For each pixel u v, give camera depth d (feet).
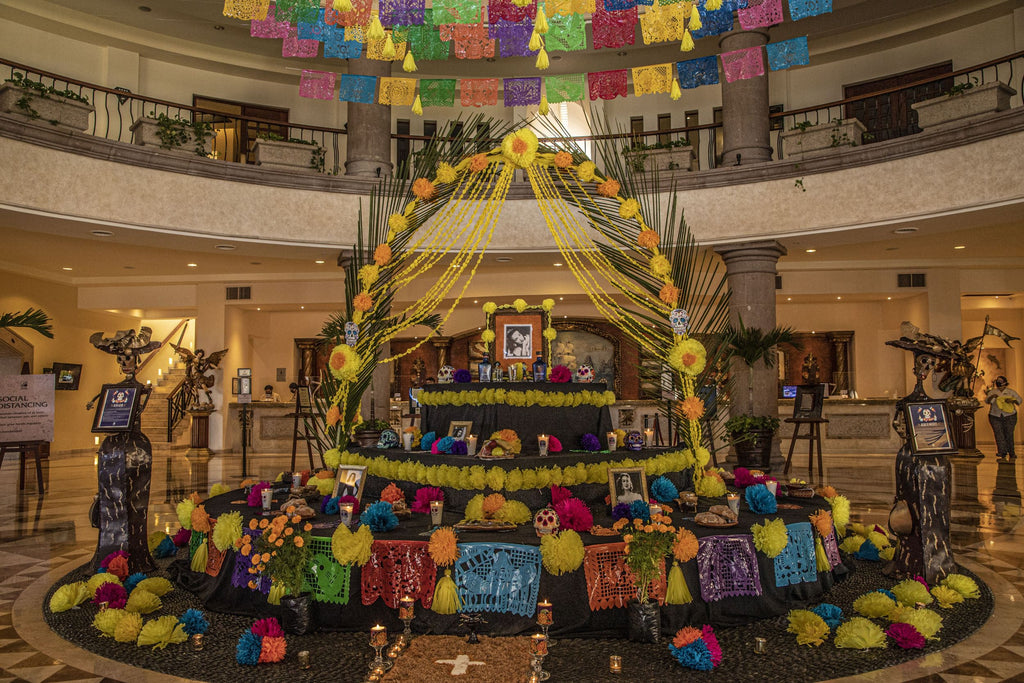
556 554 12.68
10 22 41.81
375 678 10.80
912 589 14.80
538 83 17.01
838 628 12.72
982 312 61.05
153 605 14.70
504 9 15.83
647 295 20.15
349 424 20.80
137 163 33.22
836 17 40.86
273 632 12.19
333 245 37.37
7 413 32.37
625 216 19.61
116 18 43.16
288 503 16.11
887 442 51.13
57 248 41.98
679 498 16.70
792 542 14.93
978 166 30.86
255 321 60.75
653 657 12.01
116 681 11.25
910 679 11.09
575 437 18.45
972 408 46.78
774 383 36.63
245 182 36.01
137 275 52.75
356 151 38.91
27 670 11.75
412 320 22.11
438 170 19.94
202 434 52.47
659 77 16.55
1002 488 32.58
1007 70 41.68
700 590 13.52
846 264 50.85
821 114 47.62
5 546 21.34
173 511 26.76
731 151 37.83
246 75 49.34
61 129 30.76
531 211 38.40
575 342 57.88
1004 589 16.17
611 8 15.92
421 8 16.17
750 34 37.24
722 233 37.04
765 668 11.54
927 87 44.65
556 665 11.62
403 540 13.50
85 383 56.54
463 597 13.07
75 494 32.30
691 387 19.04
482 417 18.11
